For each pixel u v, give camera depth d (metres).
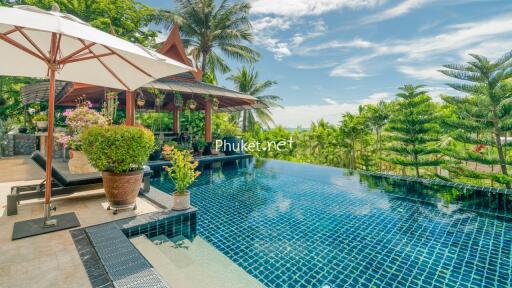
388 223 5.29
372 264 3.72
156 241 3.90
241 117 30.66
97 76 5.34
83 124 5.84
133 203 4.41
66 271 2.54
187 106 13.07
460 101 12.59
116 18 18.75
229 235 4.59
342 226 5.10
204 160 11.68
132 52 2.93
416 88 15.38
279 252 4.02
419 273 3.52
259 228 4.94
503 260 3.87
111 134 4.01
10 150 12.48
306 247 4.20
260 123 30.67
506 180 11.59
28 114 16.23
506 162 11.75
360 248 4.20
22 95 11.71
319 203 6.60
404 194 7.55
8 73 4.89
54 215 3.96
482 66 11.45
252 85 29.44
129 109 9.19
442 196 7.30
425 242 4.44
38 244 3.07
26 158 11.23
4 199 4.86
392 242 4.43
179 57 13.30
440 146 15.16
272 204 6.48
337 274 3.47
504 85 11.27
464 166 13.91
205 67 22.64
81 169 5.78
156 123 18.34
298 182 9.02
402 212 6.00
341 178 9.58
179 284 2.95
